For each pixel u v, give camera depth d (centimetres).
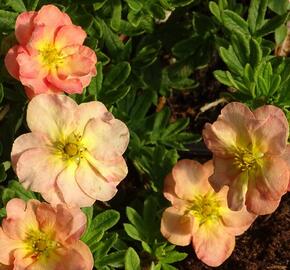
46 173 22
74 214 22
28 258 22
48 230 22
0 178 24
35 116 22
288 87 26
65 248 22
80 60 23
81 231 22
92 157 22
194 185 25
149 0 27
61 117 22
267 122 23
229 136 23
